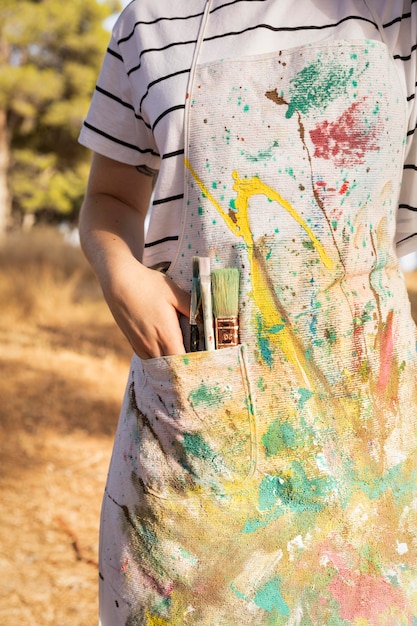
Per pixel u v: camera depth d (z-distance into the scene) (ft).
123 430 3.92
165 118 3.62
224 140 3.50
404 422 3.59
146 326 3.63
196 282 3.58
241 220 3.51
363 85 3.42
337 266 3.48
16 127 72.13
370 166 3.46
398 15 3.55
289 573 3.45
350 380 3.51
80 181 72.59
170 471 3.58
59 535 9.95
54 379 17.89
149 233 3.83
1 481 11.57
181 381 3.51
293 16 3.59
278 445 3.49
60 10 64.75
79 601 8.41
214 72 3.53
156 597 3.59
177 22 3.77
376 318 3.55
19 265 30.01
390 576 3.46
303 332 3.50
